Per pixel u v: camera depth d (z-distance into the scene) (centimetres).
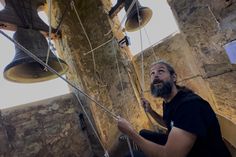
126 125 114
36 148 217
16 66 157
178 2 217
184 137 93
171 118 109
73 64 273
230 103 198
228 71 188
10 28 188
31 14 201
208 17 191
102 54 312
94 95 280
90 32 325
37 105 235
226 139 114
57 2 285
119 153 245
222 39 183
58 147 234
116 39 302
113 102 299
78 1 331
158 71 120
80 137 256
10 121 208
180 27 222
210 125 96
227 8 173
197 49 210
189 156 98
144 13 256
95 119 260
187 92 112
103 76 308
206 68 208
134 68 315
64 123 248
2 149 189
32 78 175
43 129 229
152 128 287
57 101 254
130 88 291
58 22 285
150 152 102
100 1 313
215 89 208
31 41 161
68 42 278
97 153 255
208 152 94
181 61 251
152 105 294
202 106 98
